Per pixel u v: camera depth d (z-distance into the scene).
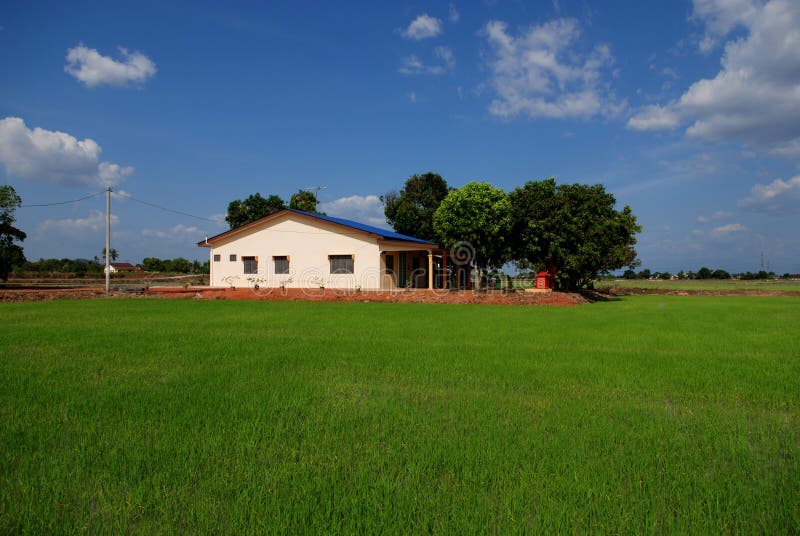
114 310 17.27
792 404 5.25
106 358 7.70
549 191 28.92
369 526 2.62
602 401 5.26
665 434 4.14
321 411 4.82
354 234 26.03
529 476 3.29
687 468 3.45
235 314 15.86
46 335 10.35
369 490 3.07
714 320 14.47
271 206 41.03
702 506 2.92
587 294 29.72
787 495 3.01
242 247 28.94
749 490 3.11
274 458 3.61
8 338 9.88
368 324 12.88
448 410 4.88
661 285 55.16
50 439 3.99
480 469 3.40
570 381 6.22
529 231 28.95
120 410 4.85
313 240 27.08
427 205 40.84
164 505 2.86
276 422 4.49
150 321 13.50
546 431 4.23
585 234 27.42
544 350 8.58
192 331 11.22
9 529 2.62
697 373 6.68
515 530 2.60
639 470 3.41
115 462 3.49
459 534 2.57
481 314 16.27
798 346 9.19
